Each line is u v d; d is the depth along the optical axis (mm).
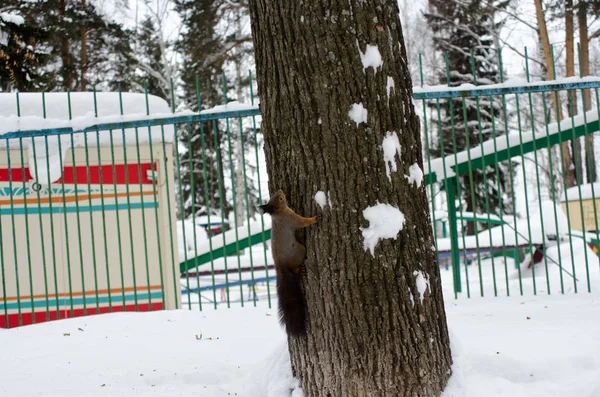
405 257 3658
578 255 14133
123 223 8891
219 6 22719
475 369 4254
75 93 9047
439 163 8773
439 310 3857
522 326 5371
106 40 23328
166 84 24375
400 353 3605
